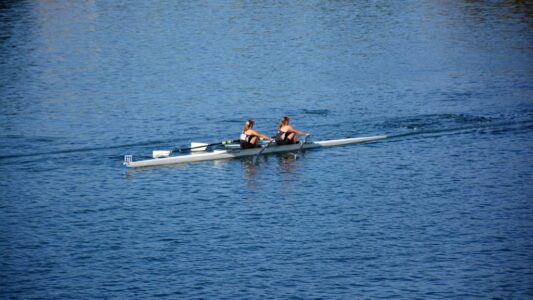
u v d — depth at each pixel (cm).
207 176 19850
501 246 15725
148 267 14975
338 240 16100
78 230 16662
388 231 16512
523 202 18025
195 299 13800
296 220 17150
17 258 15325
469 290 14038
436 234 16338
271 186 19175
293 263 15100
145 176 19825
